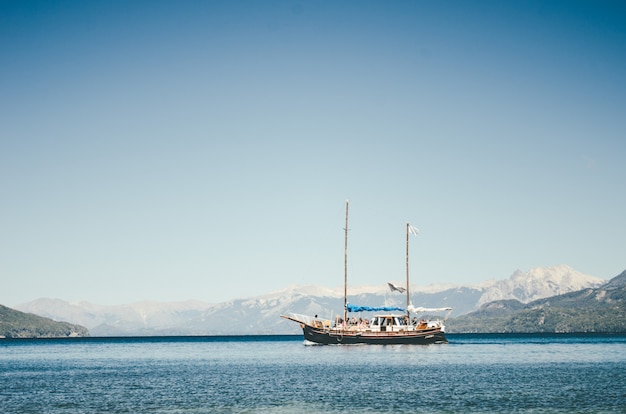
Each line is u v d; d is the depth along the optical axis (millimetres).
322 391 84000
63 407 73875
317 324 170875
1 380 106062
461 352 166000
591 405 71125
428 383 91688
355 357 142500
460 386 88062
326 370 112688
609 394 79125
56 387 93562
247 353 193500
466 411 68125
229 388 88938
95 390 89250
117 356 192125
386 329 165875
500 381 93812
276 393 82750
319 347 189125
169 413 69000
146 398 80125
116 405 74875
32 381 103688
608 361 137250
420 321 174000
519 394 79750
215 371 118938
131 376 111000
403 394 80625
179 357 178750
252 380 98938
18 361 167250
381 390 84438
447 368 115062
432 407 70750
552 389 84188
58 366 143125
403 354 150500
